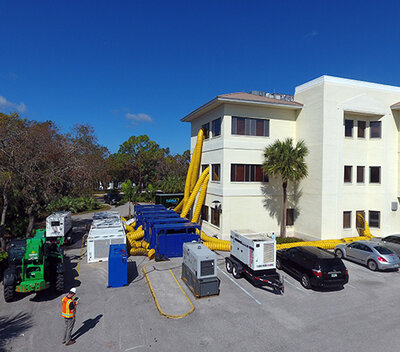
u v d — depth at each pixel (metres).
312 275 11.74
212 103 20.27
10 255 11.03
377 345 7.99
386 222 20.98
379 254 14.39
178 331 8.63
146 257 16.55
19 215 21.73
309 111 20.66
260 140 20.94
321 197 19.50
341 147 19.94
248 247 12.31
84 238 21.61
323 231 19.55
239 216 20.39
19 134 17.42
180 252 16.66
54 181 18.84
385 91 21.20
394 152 21.48
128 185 35.81
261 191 20.92
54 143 20.45
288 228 21.84
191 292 11.51
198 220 24.36
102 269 14.38
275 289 11.55
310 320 9.38
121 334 8.47
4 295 10.28
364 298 11.19
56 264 11.86
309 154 20.59
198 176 24.61
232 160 20.14
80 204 36.56
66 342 7.92
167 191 48.22
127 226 22.52
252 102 19.88
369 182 21.39
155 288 11.84
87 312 9.83
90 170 21.92
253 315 9.66
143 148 66.06
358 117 21.31
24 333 8.52
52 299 10.80
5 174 16.42
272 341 8.15
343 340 8.23
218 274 13.69
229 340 8.18
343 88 19.98
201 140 23.73
